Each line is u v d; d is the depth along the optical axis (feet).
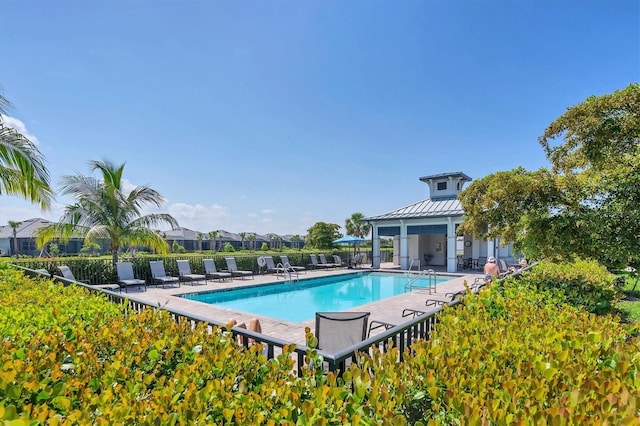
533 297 15.34
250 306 40.96
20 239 107.65
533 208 18.26
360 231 133.80
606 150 15.60
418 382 6.03
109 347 7.95
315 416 4.78
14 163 26.30
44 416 4.70
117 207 44.98
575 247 17.17
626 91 14.76
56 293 14.71
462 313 11.04
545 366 6.22
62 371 6.76
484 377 6.04
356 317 15.02
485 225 21.18
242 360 6.99
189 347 7.60
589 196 17.28
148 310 10.75
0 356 6.78
